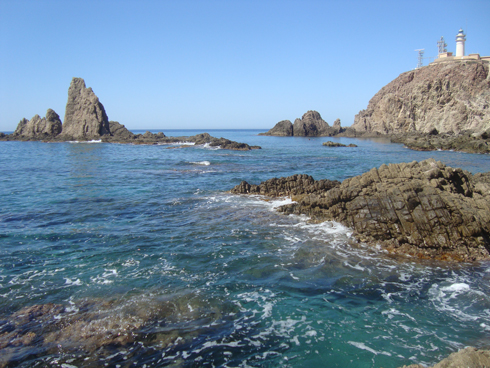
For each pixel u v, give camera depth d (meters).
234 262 12.52
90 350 7.78
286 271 11.84
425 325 8.84
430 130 78.25
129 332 8.41
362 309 9.57
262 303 9.82
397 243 13.94
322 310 9.50
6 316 8.98
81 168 39.06
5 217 18.06
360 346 8.03
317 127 136.88
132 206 20.64
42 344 7.93
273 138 125.44
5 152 61.72
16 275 11.34
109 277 11.27
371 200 15.47
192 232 15.80
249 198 22.69
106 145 80.88
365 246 14.10
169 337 8.27
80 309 9.33
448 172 16.89
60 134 96.38
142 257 12.93
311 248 13.85
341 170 37.69
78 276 11.31
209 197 23.14
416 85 93.50
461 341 8.19
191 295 10.14
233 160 48.88
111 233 15.62
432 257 12.98
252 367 7.37
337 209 16.89
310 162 46.47
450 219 13.66
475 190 17.47
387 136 108.62
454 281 11.18
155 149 70.44
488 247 13.21
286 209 18.81
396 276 11.52
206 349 7.90
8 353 7.59
